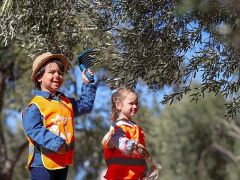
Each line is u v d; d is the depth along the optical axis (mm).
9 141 28688
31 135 6211
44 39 8555
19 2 8297
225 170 32531
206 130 31375
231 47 7438
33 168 6379
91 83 6926
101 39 8273
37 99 6434
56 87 6590
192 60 7750
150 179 6367
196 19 7574
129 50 8078
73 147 6504
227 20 7180
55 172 6402
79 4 8273
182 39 7770
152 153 22719
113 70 8180
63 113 6461
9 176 21016
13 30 8297
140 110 20906
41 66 6625
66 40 8555
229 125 30656
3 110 22781
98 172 22594
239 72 7836
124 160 6414
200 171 31641
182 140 30859
